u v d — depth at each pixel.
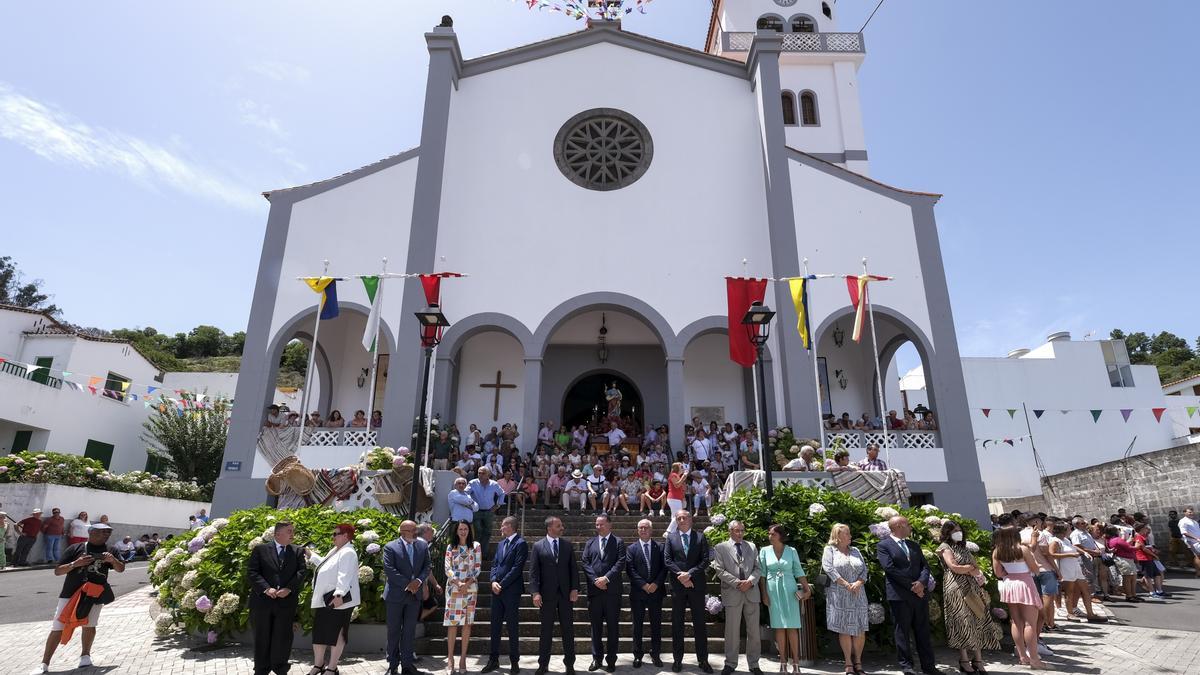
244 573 8.79
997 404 29.97
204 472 27.97
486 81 18.55
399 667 7.68
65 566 7.59
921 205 17.08
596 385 19.88
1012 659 8.16
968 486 14.86
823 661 8.22
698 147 18.17
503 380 18.48
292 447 15.11
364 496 11.77
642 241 17.34
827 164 17.31
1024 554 8.01
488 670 7.78
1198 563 14.44
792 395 15.55
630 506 14.27
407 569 7.64
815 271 16.47
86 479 20.66
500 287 16.83
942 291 16.36
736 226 17.52
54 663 7.85
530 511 14.09
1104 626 10.01
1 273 43.03
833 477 11.77
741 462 15.31
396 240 16.62
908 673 7.32
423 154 17.19
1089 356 30.77
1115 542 12.70
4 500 18.47
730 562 7.73
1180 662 7.68
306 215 16.75
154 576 9.78
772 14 26.97
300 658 8.22
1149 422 30.11
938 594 8.58
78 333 25.67
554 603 7.78
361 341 19.48
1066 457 29.53
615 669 7.84
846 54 25.53
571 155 18.08
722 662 8.20
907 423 15.55
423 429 14.84
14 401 22.38
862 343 19.31
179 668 7.63
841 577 7.53
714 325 16.69
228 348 56.06
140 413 28.70
